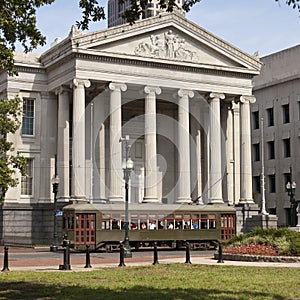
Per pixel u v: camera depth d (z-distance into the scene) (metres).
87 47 57.31
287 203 80.38
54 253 44.66
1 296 18.62
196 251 47.22
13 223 59.44
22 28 22.58
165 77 61.19
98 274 25.16
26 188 61.50
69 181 60.25
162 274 25.05
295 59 81.25
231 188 67.06
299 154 79.06
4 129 36.47
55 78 60.94
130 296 18.25
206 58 63.66
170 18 61.12
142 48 60.16
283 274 24.75
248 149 65.62
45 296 18.56
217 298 17.70
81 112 56.59
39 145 62.25
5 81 61.59
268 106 84.50
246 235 36.41
